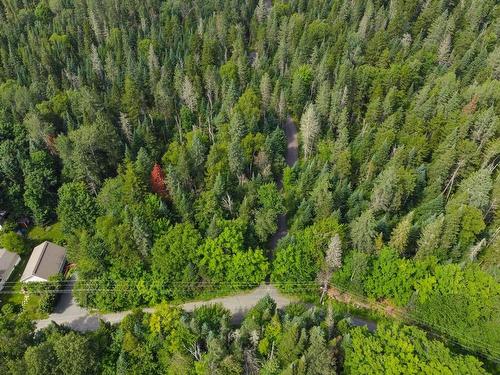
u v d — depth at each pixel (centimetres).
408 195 7894
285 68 12538
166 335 6350
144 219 7594
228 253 7306
